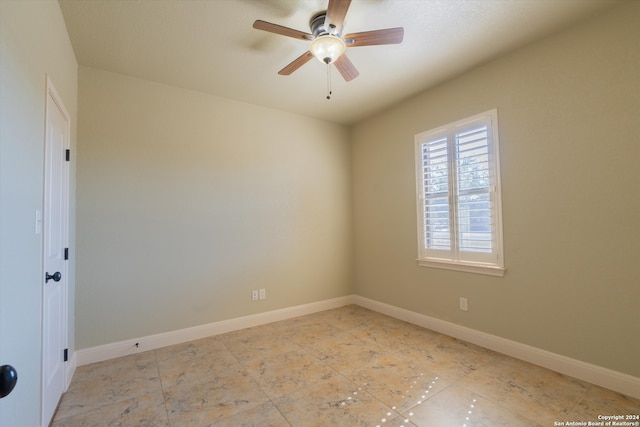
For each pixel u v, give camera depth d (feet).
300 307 12.53
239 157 11.27
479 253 9.17
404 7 6.58
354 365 7.95
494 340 8.73
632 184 6.36
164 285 9.61
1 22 3.45
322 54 6.66
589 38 6.95
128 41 7.60
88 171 8.57
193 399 6.51
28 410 4.40
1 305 3.48
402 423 5.65
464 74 9.51
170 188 9.85
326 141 13.67
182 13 6.64
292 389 6.85
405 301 11.63
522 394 6.49
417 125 11.09
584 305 7.01
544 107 7.70
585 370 6.95
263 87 10.27
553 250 7.54
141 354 8.86
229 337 10.14
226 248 10.84
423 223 10.93
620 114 6.52
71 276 7.70
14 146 3.86
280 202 12.21
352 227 14.38
